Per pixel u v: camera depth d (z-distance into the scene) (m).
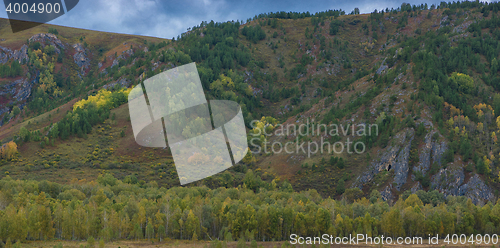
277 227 102.75
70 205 102.31
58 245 76.56
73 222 91.44
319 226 103.75
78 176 174.12
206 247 86.56
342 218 109.81
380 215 119.94
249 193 146.38
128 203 104.00
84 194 127.69
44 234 89.94
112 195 128.62
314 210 115.25
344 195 174.12
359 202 148.50
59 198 119.38
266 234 102.69
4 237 82.69
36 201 106.06
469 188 177.88
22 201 104.19
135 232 96.75
